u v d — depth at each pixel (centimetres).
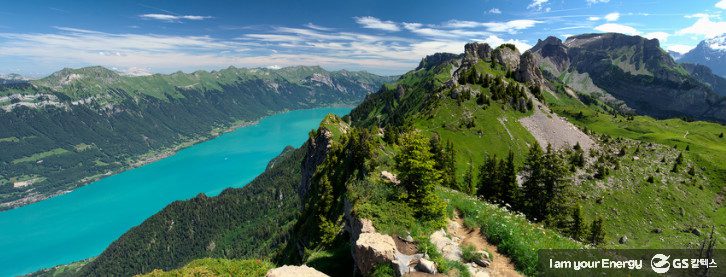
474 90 16838
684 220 11162
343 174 8219
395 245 2220
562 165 6200
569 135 15738
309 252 4081
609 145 16188
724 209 12025
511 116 15312
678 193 12288
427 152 2823
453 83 18000
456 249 2234
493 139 13450
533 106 16588
